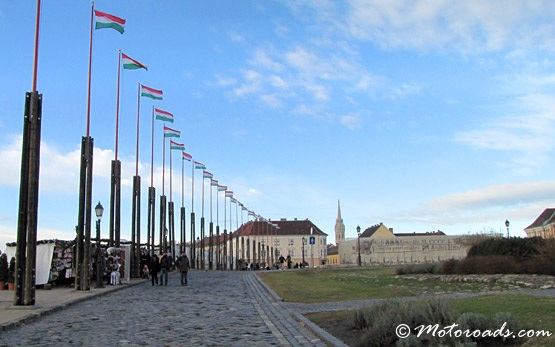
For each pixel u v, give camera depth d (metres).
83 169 30.03
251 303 21.78
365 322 12.51
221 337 12.89
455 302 14.73
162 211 59.75
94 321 16.55
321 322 14.51
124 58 38.62
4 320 15.80
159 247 61.94
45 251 31.98
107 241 38.66
